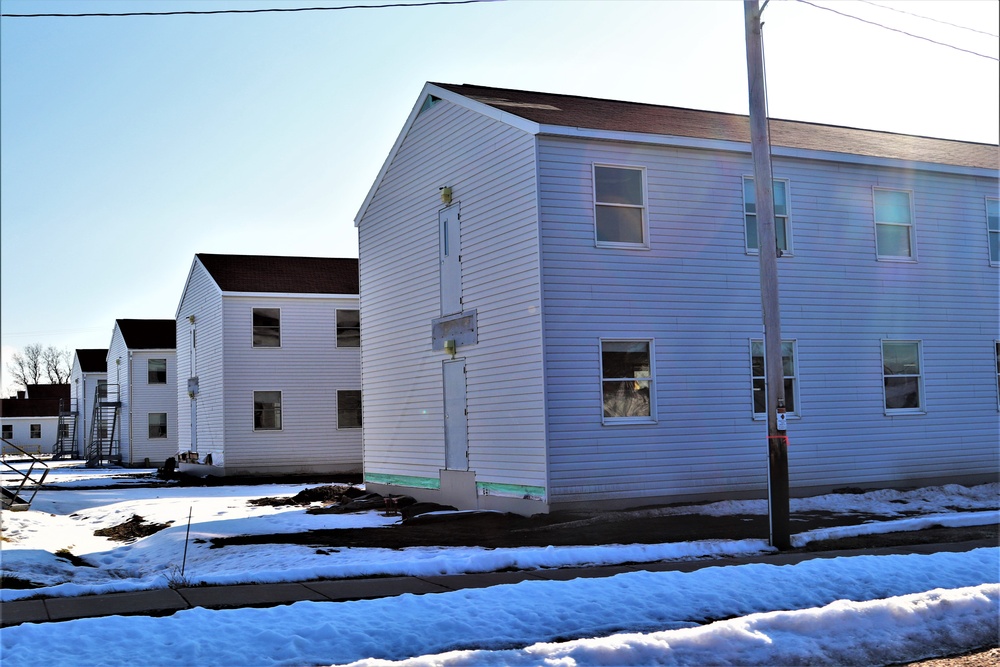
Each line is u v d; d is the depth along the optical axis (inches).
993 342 920.9
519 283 738.2
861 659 324.8
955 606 378.9
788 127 978.1
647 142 756.0
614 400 733.3
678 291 764.6
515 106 799.1
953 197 917.2
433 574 477.4
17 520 803.4
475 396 797.2
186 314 1696.6
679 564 502.9
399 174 940.6
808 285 823.1
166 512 894.4
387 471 945.5
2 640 317.1
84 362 2714.1
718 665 311.9
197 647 311.6
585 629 350.9
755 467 780.6
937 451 875.4
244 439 1445.6
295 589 430.0
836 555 527.5
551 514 693.9
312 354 1498.5
